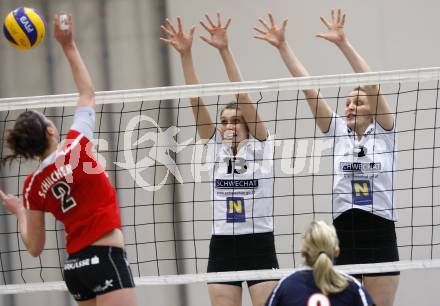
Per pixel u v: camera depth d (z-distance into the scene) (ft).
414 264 52.70
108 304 39.42
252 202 54.39
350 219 54.19
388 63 80.23
